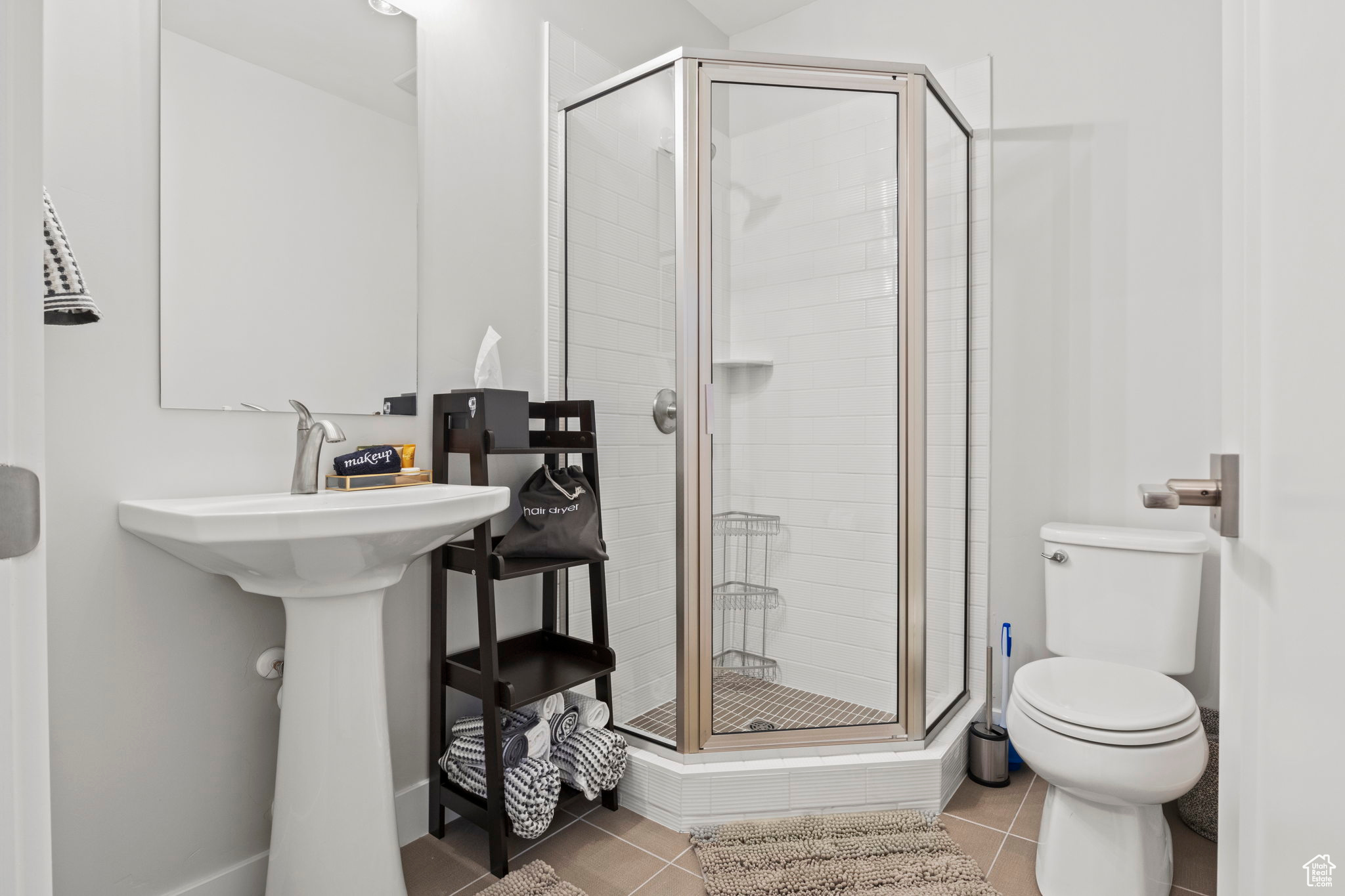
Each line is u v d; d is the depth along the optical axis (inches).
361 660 56.5
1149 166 84.0
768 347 78.1
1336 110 13.9
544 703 72.5
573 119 87.2
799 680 79.0
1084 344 87.7
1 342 17.8
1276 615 17.1
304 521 46.2
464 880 65.4
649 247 78.5
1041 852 64.0
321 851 54.8
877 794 74.6
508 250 83.4
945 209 86.3
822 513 78.6
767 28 113.3
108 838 52.6
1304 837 15.6
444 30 76.2
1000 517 93.2
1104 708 59.6
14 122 18.0
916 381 76.4
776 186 77.5
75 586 50.6
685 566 74.6
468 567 69.4
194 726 57.2
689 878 65.2
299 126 63.7
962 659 92.7
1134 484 84.9
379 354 69.8
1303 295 15.6
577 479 77.2
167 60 55.2
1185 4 82.2
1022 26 91.7
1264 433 17.8
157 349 54.5
